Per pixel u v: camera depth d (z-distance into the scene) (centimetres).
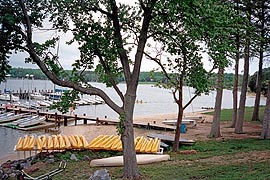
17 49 920
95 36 1015
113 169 1197
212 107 5553
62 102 1053
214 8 885
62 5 967
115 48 1024
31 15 936
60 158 1462
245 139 1877
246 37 1453
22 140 1723
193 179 954
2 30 880
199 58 1263
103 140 1730
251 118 3053
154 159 1322
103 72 1138
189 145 1748
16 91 6900
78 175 1126
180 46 1240
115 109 1016
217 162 1230
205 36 937
